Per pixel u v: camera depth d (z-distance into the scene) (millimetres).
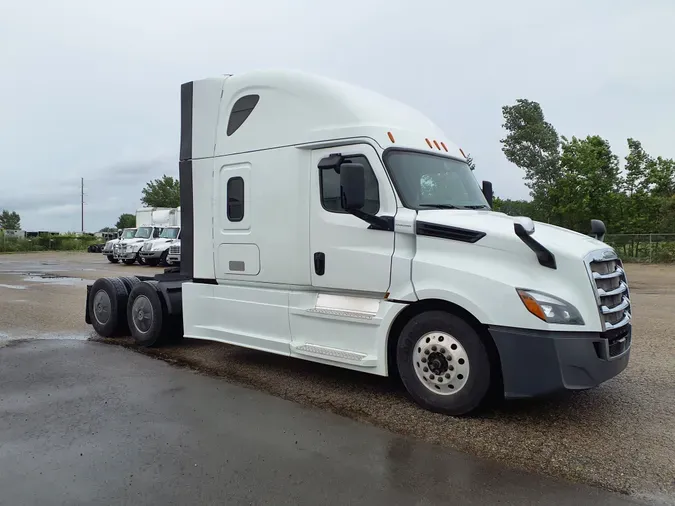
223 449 3852
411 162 5062
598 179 28766
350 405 4832
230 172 6090
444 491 3227
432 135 5680
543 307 4008
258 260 5824
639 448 3850
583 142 30141
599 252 4309
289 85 5551
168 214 29250
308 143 5328
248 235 5914
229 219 6117
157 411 4668
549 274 4102
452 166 5625
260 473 3467
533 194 30750
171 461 3646
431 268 4473
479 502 3094
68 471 3484
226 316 6211
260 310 5836
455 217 4652
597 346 4043
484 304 4176
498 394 4582
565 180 29047
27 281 17672
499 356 4242
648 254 25688
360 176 4586
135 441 3992
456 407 4422
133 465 3578
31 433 4145
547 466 3564
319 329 5316
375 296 4930
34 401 4930
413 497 3152
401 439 4035
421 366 4617
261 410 4703
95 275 20516
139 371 6035
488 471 3496
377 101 5480
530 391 4055
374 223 4824
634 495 3170
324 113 5258
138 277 8336
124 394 5160
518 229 4090
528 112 30547
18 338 7945
